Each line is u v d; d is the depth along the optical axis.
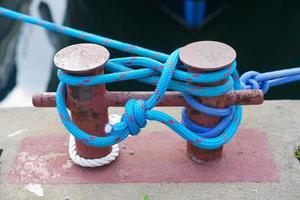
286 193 1.36
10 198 1.36
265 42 3.25
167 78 1.29
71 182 1.39
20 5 3.45
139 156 1.44
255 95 1.33
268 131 1.51
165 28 3.32
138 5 3.25
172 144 1.48
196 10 3.21
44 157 1.45
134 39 3.30
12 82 3.18
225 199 1.35
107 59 1.30
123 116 1.33
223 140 1.35
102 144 1.33
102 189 1.37
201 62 1.28
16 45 3.36
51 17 3.44
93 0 3.23
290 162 1.43
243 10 3.27
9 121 1.56
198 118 1.35
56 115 1.58
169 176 1.40
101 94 1.32
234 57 1.29
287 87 2.86
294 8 3.16
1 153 1.47
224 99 1.33
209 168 1.41
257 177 1.39
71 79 1.28
